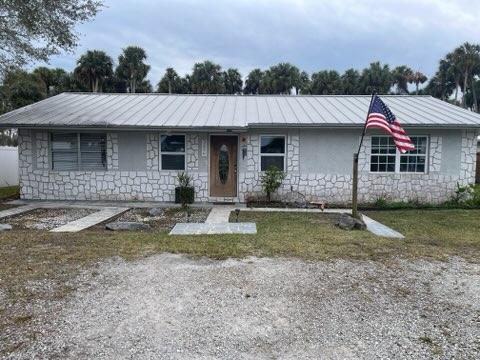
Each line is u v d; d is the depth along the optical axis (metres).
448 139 12.01
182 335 3.29
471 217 9.94
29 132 12.31
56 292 4.20
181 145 12.34
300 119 11.98
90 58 37.72
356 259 5.65
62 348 3.05
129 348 3.07
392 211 11.07
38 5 10.89
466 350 3.11
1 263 5.20
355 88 45.34
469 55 47.81
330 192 12.20
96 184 12.38
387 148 12.11
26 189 12.48
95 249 6.01
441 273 5.07
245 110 13.26
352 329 3.46
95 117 12.15
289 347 3.13
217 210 10.81
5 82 13.54
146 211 10.62
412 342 3.24
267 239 6.87
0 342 3.12
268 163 12.30
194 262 5.39
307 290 4.38
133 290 4.29
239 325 3.50
